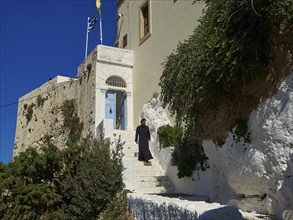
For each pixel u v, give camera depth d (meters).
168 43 13.88
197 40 7.64
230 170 6.83
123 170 9.29
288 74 5.72
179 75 7.94
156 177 10.16
